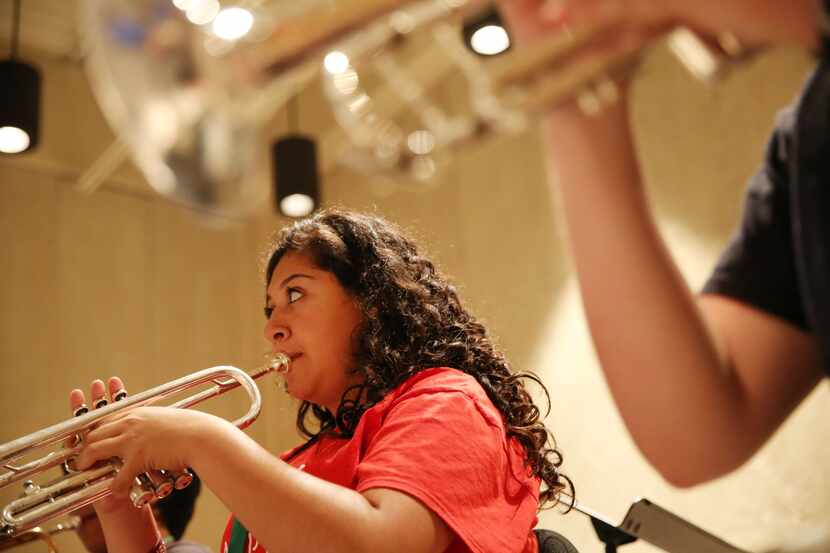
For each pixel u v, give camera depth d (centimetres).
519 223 358
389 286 143
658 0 86
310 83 437
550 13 97
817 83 103
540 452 135
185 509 238
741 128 277
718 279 123
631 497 298
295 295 144
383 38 130
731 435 113
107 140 457
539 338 342
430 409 118
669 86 298
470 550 111
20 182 435
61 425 129
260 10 126
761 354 117
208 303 474
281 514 102
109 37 154
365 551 101
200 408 415
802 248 105
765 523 243
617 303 113
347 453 124
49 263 432
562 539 144
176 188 203
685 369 112
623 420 117
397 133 172
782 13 79
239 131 178
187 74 154
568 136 110
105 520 141
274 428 424
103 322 438
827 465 229
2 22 424
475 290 368
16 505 129
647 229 112
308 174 355
